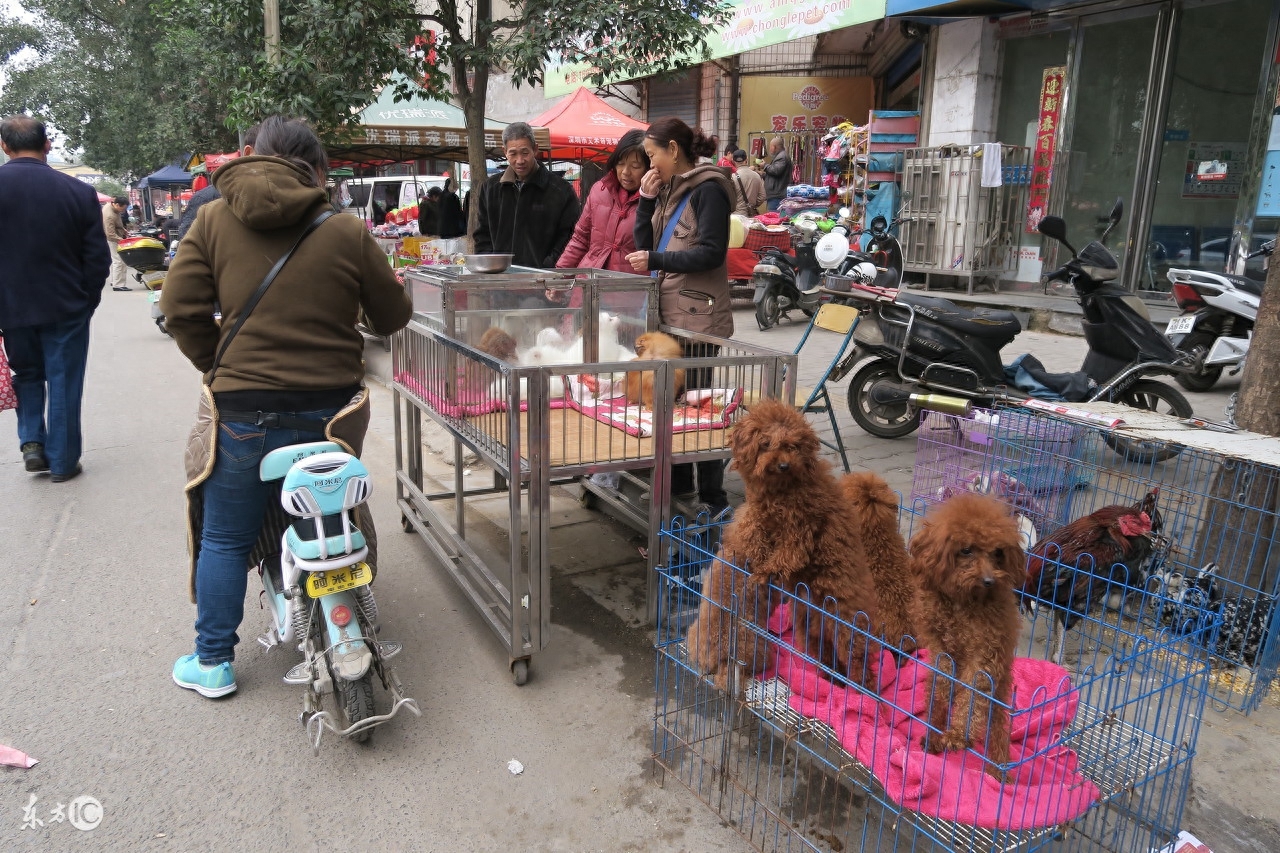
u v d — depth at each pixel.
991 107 10.32
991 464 3.99
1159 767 2.12
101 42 28.02
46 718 2.83
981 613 2.11
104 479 5.32
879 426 5.87
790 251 11.27
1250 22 7.96
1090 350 5.54
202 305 2.64
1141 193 8.97
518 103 19.78
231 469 2.69
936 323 5.34
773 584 2.35
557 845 2.29
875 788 2.18
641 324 4.03
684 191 3.83
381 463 5.64
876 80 15.59
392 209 17.78
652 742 2.65
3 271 4.79
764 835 2.21
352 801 2.46
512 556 2.87
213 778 2.55
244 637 3.39
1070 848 2.15
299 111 5.59
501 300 3.61
